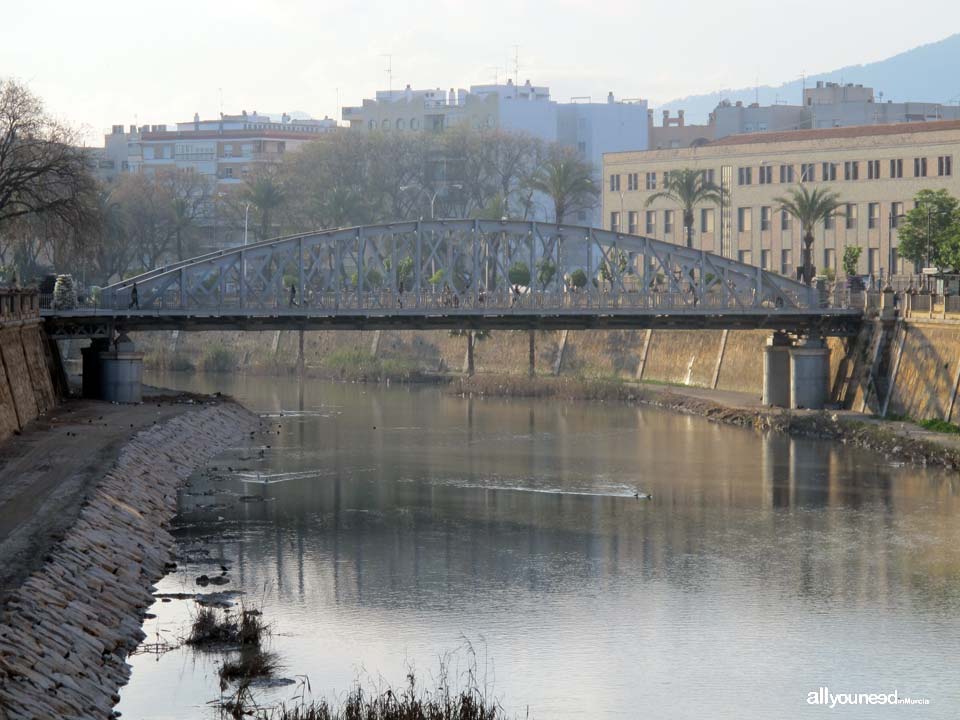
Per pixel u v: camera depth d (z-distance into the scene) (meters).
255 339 184.25
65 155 113.19
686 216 158.25
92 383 110.06
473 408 129.38
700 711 47.22
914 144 167.12
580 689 49.00
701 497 81.31
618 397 137.00
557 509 77.69
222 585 59.91
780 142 181.50
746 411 116.19
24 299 94.94
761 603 58.97
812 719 46.59
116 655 48.84
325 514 75.38
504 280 128.75
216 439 100.38
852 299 117.88
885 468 90.81
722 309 113.25
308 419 118.94
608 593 60.31
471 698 45.62
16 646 42.75
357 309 110.06
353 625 55.16
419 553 66.81
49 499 62.81
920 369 105.25
